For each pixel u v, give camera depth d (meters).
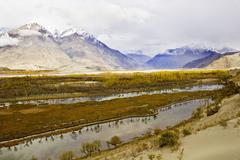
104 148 37.25
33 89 114.19
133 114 60.94
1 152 40.38
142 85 130.38
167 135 19.25
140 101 79.06
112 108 69.94
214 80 150.00
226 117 31.72
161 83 138.12
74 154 36.00
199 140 18.16
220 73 184.12
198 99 78.94
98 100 90.56
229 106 40.09
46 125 55.06
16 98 97.75
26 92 107.75
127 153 23.03
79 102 82.75
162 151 17.88
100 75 176.50
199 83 137.25
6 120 61.19
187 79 158.12
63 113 66.75
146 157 17.39
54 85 125.94
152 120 54.66
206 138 18.20
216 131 19.44
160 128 46.31
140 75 165.62
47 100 95.06
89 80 147.00
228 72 190.75
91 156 32.38
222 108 41.44
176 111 63.00
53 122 57.44
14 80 140.62
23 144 44.00
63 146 41.09
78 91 113.62
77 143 42.16
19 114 67.56
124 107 70.50
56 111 69.75
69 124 55.09
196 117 47.12
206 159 14.15
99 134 46.78
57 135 48.28
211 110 41.75
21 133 49.81
